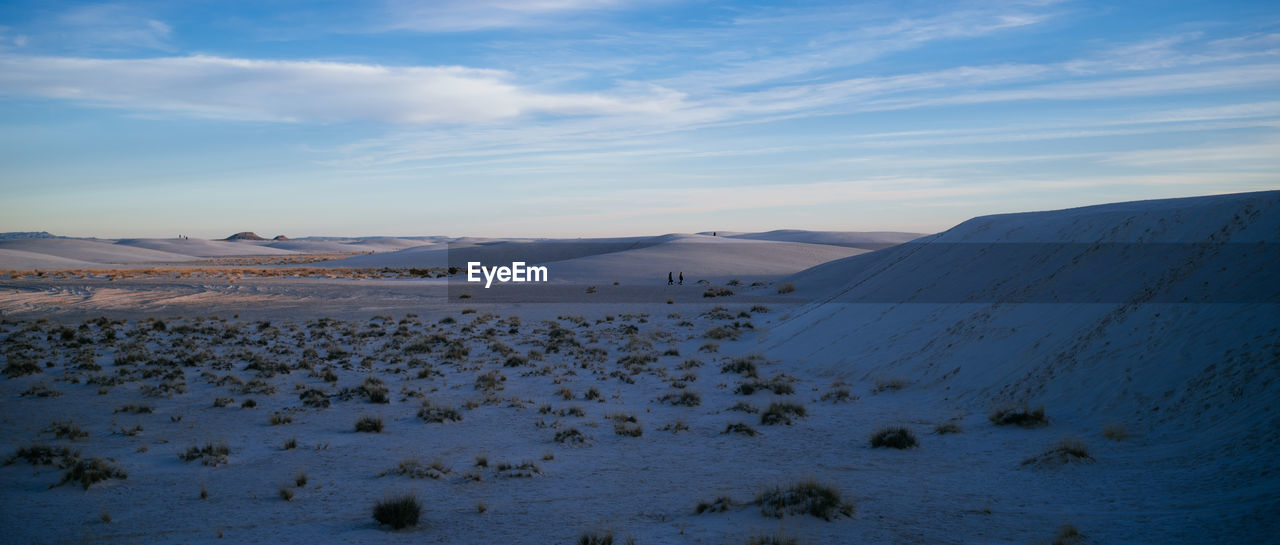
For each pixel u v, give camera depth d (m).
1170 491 11.68
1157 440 14.70
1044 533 10.03
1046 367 20.00
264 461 14.77
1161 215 26.69
